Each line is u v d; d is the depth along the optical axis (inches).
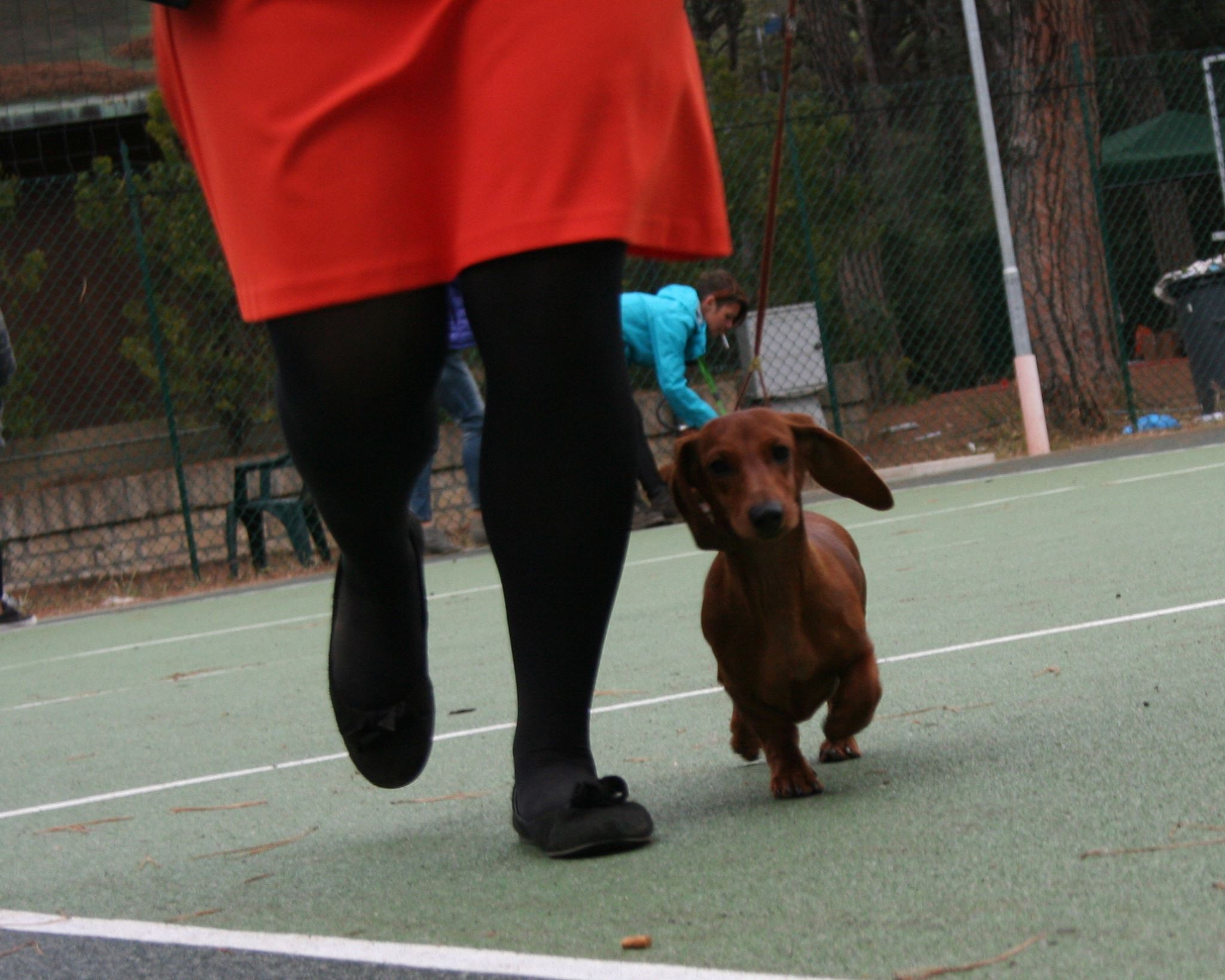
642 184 99.3
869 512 405.4
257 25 97.3
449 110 99.0
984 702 146.8
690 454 118.9
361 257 98.3
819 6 868.0
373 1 96.7
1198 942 68.8
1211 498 312.0
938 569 265.9
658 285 553.9
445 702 192.9
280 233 98.6
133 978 87.0
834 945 75.3
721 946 77.6
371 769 122.3
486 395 104.7
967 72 1103.6
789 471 116.1
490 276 99.0
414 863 109.0
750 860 96.0
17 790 168.2
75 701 245.9
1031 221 592.7
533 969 77.5
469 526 510.0
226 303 514.6
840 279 602.9
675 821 112.4
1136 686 142.1
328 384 100.3
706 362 549.3
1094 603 201.9
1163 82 713.0
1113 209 853.8
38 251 527.5
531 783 106.5
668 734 153.1
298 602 378.9
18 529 496.1
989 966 69.4
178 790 155.5
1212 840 85.8
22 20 642.2
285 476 511.2
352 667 119.5
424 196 99.5
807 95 564.4
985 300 713.6
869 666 117.7
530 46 95.9
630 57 98.0
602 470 103.5
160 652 306.0
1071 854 87.0
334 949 87.0
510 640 108.2
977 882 83.7
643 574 320.5
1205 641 161.0
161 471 506.3
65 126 631.2
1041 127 593.9
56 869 123.8
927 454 563.2
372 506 108.6
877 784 116.5
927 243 713.0
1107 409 586.9
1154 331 824.3
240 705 214.8
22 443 527.5
